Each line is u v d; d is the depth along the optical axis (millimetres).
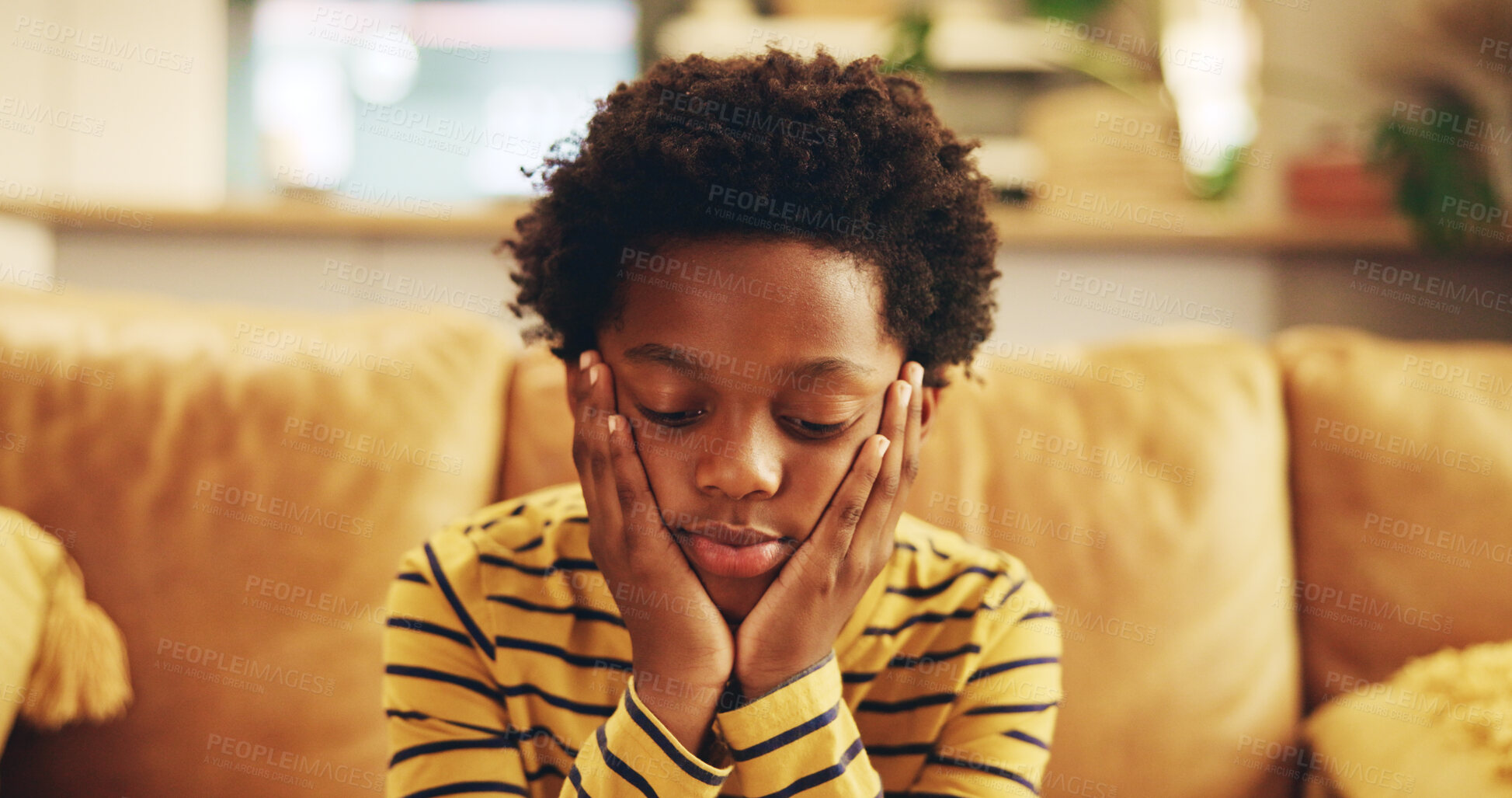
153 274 1622
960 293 666
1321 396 1166
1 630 902
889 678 733
